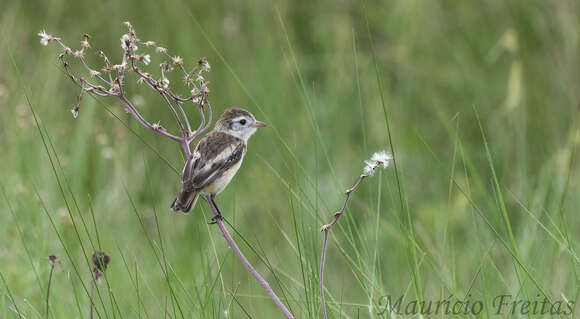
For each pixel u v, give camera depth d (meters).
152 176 12.99
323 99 14.80
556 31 15.10
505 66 15.33
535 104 14.45
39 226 10.26
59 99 14.14
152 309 9.22
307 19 16.28
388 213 12.20
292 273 10.73
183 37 14.95
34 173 12.02
